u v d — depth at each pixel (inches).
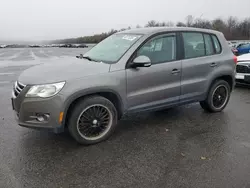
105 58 155.9
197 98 184.5
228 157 128.3
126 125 173.2
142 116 191.3
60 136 153.4
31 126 130.3
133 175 112.7
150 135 156.3
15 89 138.6
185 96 176.1
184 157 128.5
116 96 144.9
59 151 134.9
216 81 194.7
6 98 244.7
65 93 127.1
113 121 149.1
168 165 120.8
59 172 114.8
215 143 144.9
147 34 157.8
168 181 108.1
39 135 154.9
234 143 144.9
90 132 142.3
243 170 116.0
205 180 108.7
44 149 136.9
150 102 159.8
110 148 138.8
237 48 749.9
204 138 151.9
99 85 135.6
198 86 180.7
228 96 206.4
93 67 140.7
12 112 200.7
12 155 129.9
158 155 130.8
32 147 139.1
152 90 157.8
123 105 149.1
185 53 172.4
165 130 164.6
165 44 163.8
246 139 150.4
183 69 169.3
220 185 105.2
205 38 186.4
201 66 178.9
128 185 105.5
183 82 171.6
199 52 181.5
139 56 144.8
